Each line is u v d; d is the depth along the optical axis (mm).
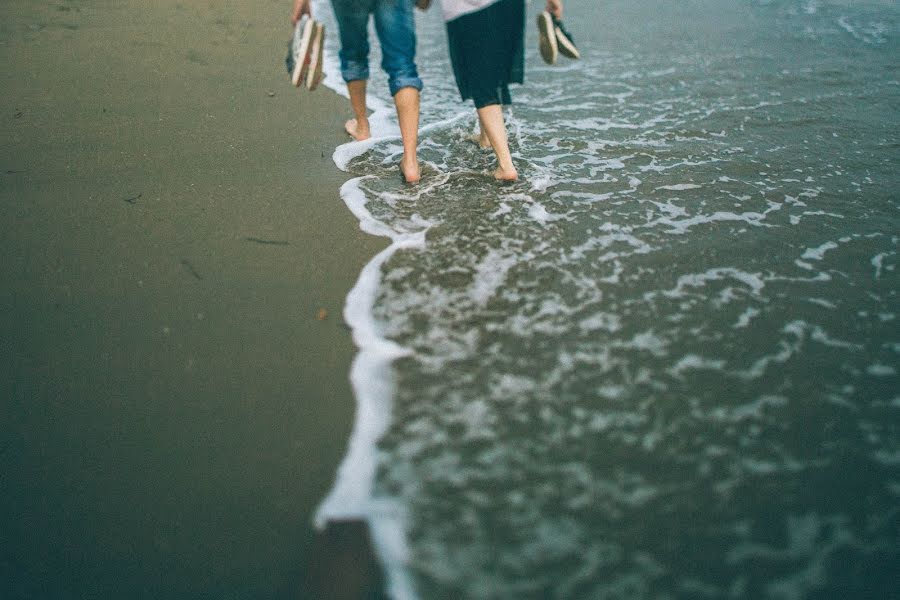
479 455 1976
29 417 2121
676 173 3611
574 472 1922
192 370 2301
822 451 1986
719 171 3623
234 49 5555
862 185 3439
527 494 1858
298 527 1788
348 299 2635
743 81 4941
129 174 3518
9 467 1959
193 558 1718
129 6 6578
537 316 2525
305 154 3834
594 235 3037
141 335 2449
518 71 3467
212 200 3311
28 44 5371
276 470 1948
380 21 3338
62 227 3049
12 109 4215
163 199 3299
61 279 2721
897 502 1840
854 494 1861
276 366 2316
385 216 3217
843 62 5250
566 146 3965
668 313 2535
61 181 3422
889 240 2975
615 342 2393
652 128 4195
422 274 2775
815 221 3129
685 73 5160
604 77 5156
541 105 4621
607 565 1679
